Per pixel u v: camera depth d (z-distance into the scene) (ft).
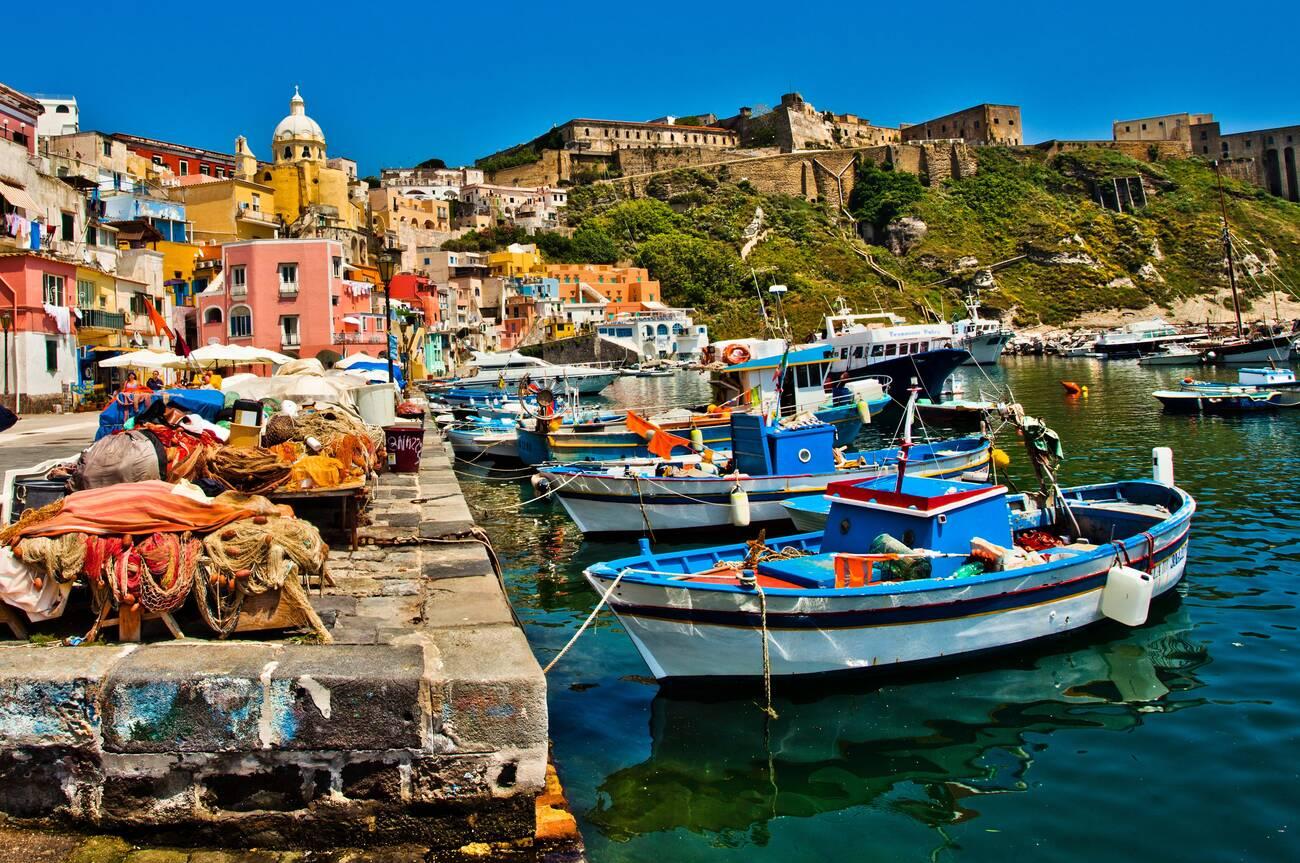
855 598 33.17
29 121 139.95
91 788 17.95
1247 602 42.27
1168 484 48.67
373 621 26.13
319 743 18.12
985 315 380.37
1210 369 215.51
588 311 359.25
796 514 55.16
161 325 98.02
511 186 484.74
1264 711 30.78
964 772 27.71
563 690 34.76
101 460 26.78
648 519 61.67
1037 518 46.39
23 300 106.42
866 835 24.31
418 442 60.85
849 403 106.52
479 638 21.91
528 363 217.77
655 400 196.54
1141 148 526.57
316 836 18.28
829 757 28.91
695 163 498.69
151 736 17.85
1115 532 44.93
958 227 451.12
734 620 32.86
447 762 18.52
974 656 35.76
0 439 70.23
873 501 39.09
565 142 506.48
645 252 410.52
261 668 18.40
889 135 568.00
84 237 132.98
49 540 21.40
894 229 449.48
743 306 373.61
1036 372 228.02
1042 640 37.19
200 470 32.55
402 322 219.00
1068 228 444.14
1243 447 91.56
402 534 37.99
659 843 23.93
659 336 342.85
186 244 200.85
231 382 66.85
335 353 178.50
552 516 72.79
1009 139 540.93
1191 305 394.11
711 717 32.09
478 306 346.13
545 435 89.97
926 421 128.36
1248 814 24.53
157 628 22.90
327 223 274.77
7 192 109.40
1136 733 29.71
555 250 406.82
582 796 26.50
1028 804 25.66
